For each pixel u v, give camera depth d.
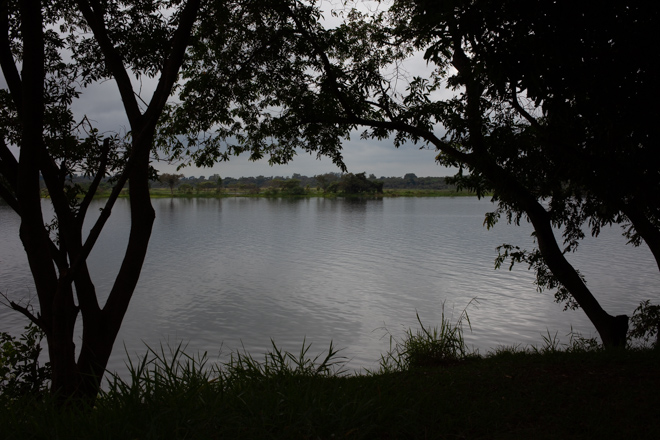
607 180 6.89
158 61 6.78
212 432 3.14
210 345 14.75
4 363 5.96
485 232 52.50
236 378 4.27
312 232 52.84
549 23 4.49
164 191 197.12
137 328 16.69
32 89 4.48
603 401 4.22
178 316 18.33
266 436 3.14
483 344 14.66
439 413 3.84
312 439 3.17
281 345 14.73
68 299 5.05
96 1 5.85
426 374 5.54
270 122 9.91
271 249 38.94
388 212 88.94
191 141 9.36
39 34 4.46
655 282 23.80
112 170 5.79
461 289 23.19
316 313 18.78
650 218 9.23
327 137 10.02
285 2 8.34
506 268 29.17
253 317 18.19
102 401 3.57
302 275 27.19
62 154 5.50
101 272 27.30
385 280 25.59
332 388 4.19
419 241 44.31
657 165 5.77
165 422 3.13
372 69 9.54
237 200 148.50
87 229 54.62
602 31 4.61
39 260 5.04
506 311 18.89
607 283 23.69
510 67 4.61
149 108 5.86
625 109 4.91
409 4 8.93
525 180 9.06
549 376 5.01
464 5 4.78
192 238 47.06
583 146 7.25
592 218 8.91
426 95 8.94
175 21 6.98
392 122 9.09
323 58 8.78
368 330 16.48
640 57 4.56
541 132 7.47
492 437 3.53
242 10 8.46
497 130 8.25
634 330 10.78
